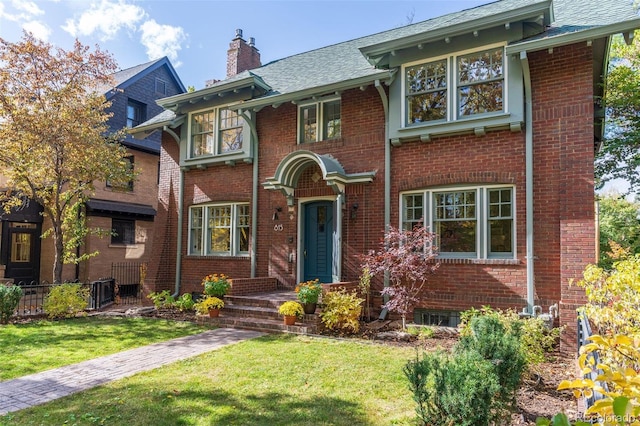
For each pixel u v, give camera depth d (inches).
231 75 623.2
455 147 354.0
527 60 316.5
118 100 714.8
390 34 488.4
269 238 454.0
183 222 516.1
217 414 172.9
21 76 433.4
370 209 390.3
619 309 149.9
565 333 282.5
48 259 645.3
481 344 158.6
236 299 391.5
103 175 491.2
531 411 171.9
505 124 328.8
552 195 315.3
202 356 261.9
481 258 338.0
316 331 329.1
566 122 312.0
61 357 263.0
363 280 358.3
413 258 316.8
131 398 191.3
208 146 502.0
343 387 203.8
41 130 431.8
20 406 184.1
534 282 316.2
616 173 543.5
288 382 211.3
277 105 430.0
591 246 290.5
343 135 412.5
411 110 374.0
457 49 347.3
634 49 537.3
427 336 304.0
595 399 103.4
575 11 357.4
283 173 412.2
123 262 703.1
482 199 342.6
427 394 138.9
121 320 395.9
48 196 501.0
